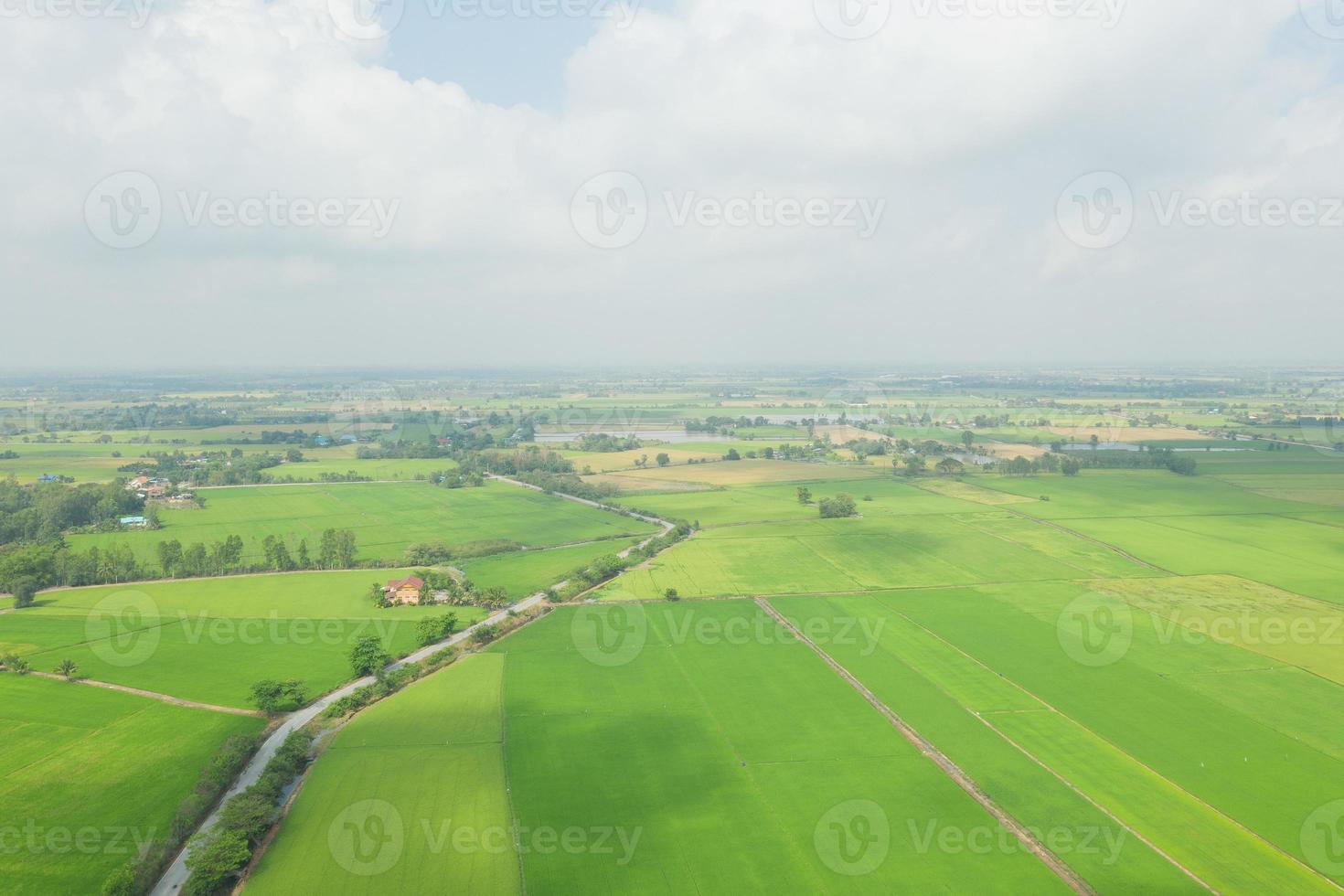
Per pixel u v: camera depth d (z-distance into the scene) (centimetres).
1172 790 6247
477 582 12188
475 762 6669
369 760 6681
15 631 9681
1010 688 8181
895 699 7938
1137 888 5075
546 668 8706
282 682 8044
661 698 7962
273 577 12306
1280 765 6606
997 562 13138
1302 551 13712
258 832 5534
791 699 7938
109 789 6225
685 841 5575
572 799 6112
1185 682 8294
